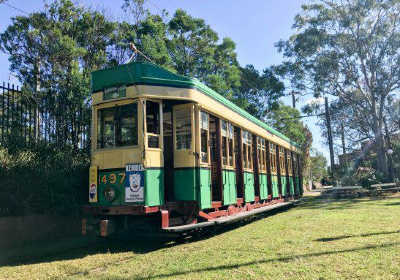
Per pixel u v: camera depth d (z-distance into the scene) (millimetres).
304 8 30078
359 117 34469
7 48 13242
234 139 11766
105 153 8320
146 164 7895
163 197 8227
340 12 28531
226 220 9398
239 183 11680
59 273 6023
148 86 8242
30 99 11469
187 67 21172
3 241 8305
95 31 14953
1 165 8523
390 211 12766
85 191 10344
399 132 40531
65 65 13312
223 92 22203
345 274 5090
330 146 30906
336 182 28766
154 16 18656
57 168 9844
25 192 8914
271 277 5062
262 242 7641
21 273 6102
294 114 34906
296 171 21438
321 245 7027
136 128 8117
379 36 28531
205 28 21875
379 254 6109
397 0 27172
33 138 10430
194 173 8727
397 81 29234
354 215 11984
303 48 29797
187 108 8969
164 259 6559
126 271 5832
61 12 14078
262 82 31375
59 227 9734
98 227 8086
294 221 11164
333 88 31125
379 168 30688
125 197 7871
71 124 12609
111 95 8453
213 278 5141
